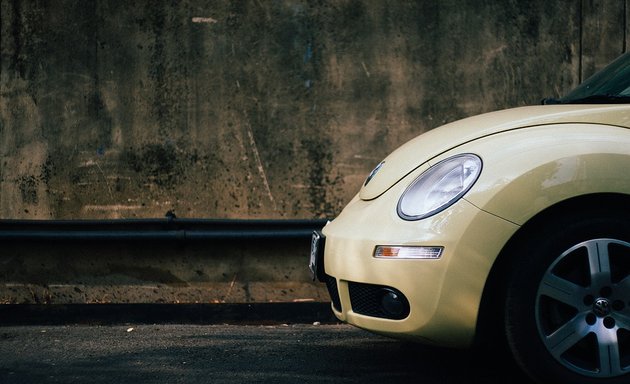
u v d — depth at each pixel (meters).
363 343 3.93
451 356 3.59
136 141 5.04
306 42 5.05
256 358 3.63
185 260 4.99
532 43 5.07
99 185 5.05
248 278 5.00
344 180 5.05
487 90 5.07
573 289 2.70
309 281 4.99
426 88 5.07
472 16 5.07
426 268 2.70
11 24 5.05
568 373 2.70
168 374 3.34
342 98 5.05
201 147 5.04
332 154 5.05
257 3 5.05
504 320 2.74
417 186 2.88
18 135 5.06
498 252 2.67
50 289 4.98
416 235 2.73
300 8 5.05
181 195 5.05
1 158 5.07
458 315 2.69
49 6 5.04
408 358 3.57
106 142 5.05
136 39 5.04
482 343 2.80
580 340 2.74
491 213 2.68
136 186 5.05
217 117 5.04
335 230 3.11
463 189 2.74
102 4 5.04
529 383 3.12
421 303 2.71
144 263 4.98
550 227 2.72
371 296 2.88
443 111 5.07
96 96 5.05
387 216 2.88
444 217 2.72
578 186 2.67
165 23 5.04
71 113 5.05
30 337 4.19
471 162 2.80
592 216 2.72
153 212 5.05
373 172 3.44
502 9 5.07
